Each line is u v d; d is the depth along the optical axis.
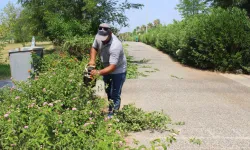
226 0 18.95
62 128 3.59
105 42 5.27
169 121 5.71
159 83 9.61
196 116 6.11
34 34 23.89
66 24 14.24
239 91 8.55
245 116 6.14
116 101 5.52
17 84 5.47
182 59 14.84
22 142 3.26
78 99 4.87
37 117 3.70
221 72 12.06
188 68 13.30
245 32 11.66
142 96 7.86
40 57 7.54
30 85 5.50
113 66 5.19
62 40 14.00
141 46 33.03
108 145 3.47
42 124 3.43
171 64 14.80
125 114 5.46
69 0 15.97
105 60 5.47
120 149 3.51
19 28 26.03
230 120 5.87
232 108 6.74
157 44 26.81
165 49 22.30
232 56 11.73
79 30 14.28
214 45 11.98
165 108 6.71
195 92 8.36
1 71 12.88
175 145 4.59
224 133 5.14
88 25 14.61
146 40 39.06
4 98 5.07
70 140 3.46
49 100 4.87
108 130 4.22
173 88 8.86
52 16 15.54
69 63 8.54
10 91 5.32
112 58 5.20
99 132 3.90
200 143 4.66
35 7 20.70
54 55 9.56
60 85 5.11
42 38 24.33
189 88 8.88
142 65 14.34
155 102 7.24
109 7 15.27
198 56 12.72
